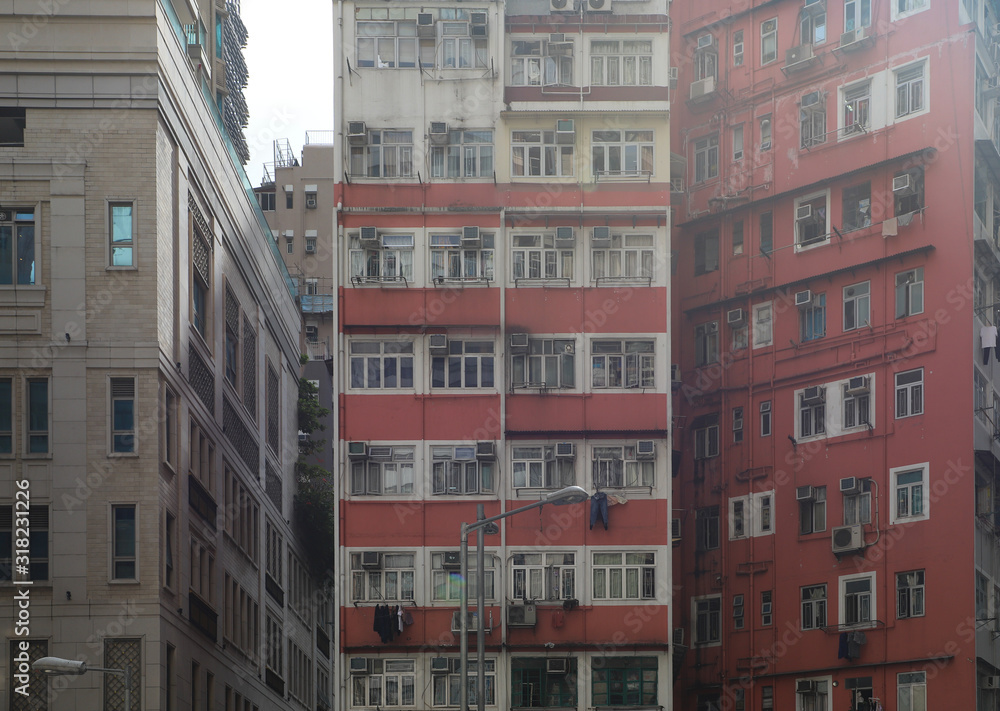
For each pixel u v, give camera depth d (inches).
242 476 1984.5
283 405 2397.9
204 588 1701.5
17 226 1497.3
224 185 1894.7
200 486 1665.8
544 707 1702.8
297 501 2541.8
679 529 2059.5
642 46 1881.2
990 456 1787.6
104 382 1470.2
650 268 1824.6
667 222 1831.9
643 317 1811.0
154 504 1454.2
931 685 1748.3
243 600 1973.4
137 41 1529.3
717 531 2036.2
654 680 1713.8
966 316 1811.0
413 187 1831.9
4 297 1478.8
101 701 1412.4
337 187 1824.6
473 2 1867.6
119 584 1435.8
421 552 1743.4
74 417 1464.1
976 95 1918.1
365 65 1859.0
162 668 1440.7
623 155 1854.1
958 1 1904.5
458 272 1817.2
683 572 2062.0
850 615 1850.4
